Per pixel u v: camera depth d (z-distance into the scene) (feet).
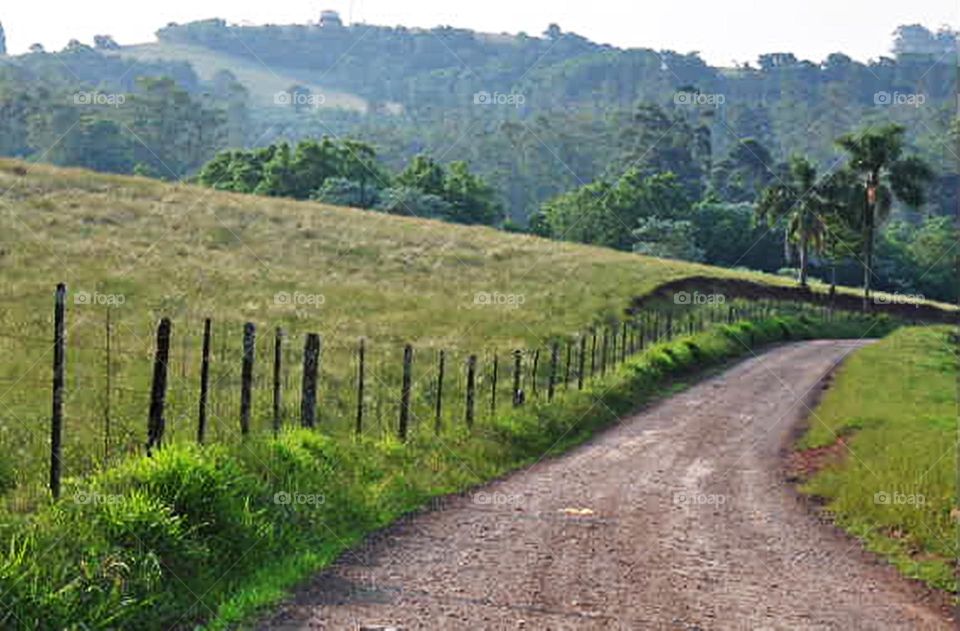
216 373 72.90
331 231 198.29
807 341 191.11
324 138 376.07
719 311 189.57
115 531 28.43
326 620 27.61
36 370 63.98
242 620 27.17
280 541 34.19
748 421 88.69
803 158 271.08
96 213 166.71
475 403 79.77
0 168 190.70
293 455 42.29
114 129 460.55
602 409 88.79
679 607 30.53
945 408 86.48
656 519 45.62
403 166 579.07
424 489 49.06
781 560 37.99
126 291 110.52
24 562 25.38
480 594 31.07
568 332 132.77
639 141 531.09
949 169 509.76
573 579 33.42
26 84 564.30
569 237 391.45
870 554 39.78
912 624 30.01
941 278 364.79
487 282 172.45
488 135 607.78
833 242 270.05
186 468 32.68
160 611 26.58
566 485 55.21
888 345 156.46
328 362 88.17
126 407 53.47
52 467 32.07
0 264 114.32
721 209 399.24
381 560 35.01
